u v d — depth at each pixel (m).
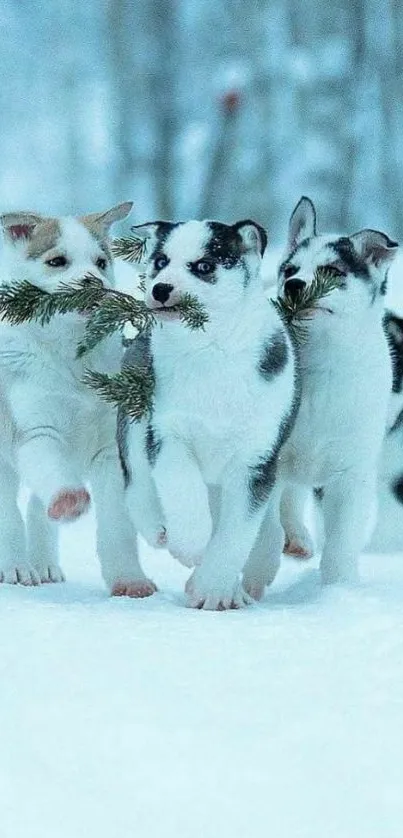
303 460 8.12
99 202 37.50
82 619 6.48
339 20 29.59
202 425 7.19
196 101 32.06
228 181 28.69
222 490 7.47
